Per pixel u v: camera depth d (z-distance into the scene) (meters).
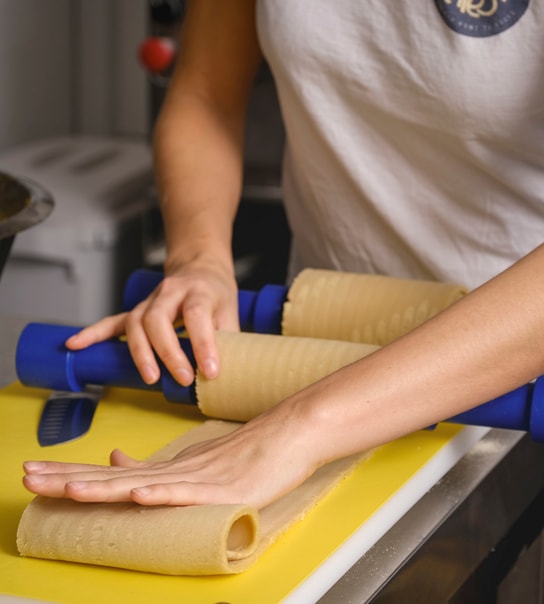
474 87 1.07
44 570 0.76
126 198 2.23
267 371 0.97
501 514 0.98
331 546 0.78
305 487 0.85
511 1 1.04
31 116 2.64
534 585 1.06
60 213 2.15
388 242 1.22
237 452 0.80
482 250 1.17
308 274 1.12
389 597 0.78
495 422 0.93
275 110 2.27
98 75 2.73
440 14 1.06
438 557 0.86
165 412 1.04
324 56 1.13
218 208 1.22
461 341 0.80
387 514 0.84
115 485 0.75
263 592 0.72
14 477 0.90
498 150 1.11
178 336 1.04
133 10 2.66
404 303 1.06
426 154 1.15
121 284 2.23
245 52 1.30
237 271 2.38
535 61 1.04
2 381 1.13
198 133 1.28
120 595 0.72
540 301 0.80
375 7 1.10
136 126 2.74
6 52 2.53
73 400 1.06
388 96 1.12
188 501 0.75
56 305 2.19
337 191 1.22
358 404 0.80
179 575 0.74
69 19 2.71
